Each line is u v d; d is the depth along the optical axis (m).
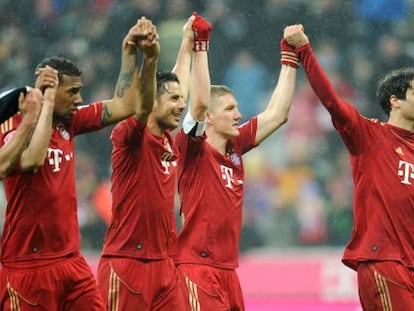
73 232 23.22
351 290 41.66
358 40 55.41
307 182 51.28
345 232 49.53
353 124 25.17
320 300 41.75
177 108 24.94
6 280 22.95
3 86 55.50
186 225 26.44
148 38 22.92
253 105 53.75
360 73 54.59
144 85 23.45
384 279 24.92
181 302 25.36
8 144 21.53
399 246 25.02
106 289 24.77
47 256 22.88
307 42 25.89
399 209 25.06
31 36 56.22
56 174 22.86
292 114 53.06
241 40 54.94
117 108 23.70
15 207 22.77
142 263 24.78
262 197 51.09
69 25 56.16
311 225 49.75
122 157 24.66
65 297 23.23
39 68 22.88
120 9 55.62
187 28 26.38
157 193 24.80
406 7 56.06
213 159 26.64
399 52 55.09
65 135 23.25
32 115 21.52
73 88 22.84
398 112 25.72
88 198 48.88
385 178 25.16
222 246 26.52
